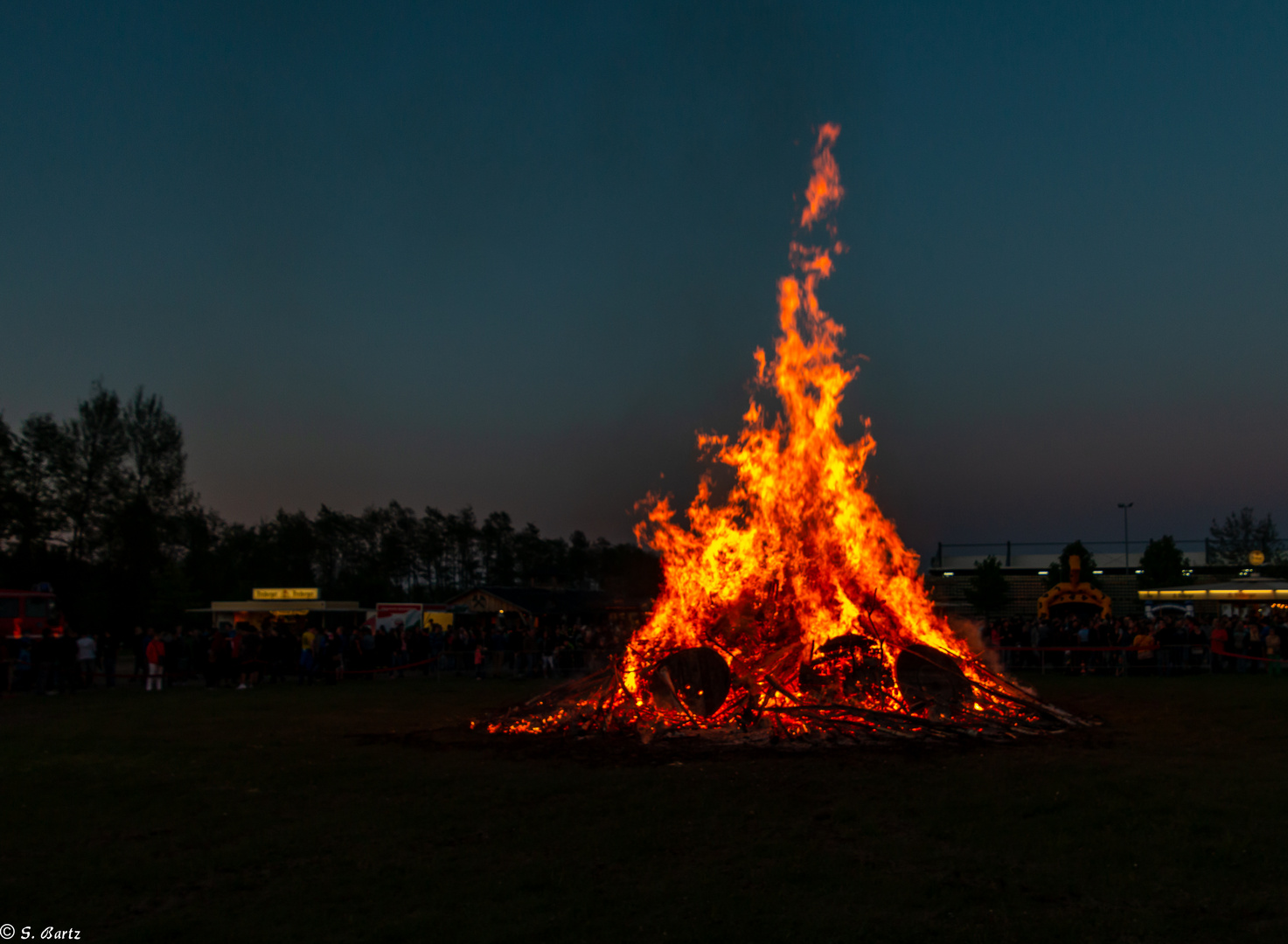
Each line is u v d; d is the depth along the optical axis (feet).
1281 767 35.37
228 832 27.40
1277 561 192.24
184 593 182.50
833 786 31.99
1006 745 41.06
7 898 21.77
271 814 29.58
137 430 179.42
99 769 37.81
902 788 31.55
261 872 23.54
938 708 45.75
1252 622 85.30
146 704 65.46
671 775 34.50
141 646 87.76
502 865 23.54
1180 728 46.73
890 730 42.98
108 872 23.50
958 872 22.38
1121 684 71.51
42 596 93.35
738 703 45.19
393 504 338.34
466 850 25.08
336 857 24.64
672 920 19.39
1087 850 23.91
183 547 186.80
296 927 19.47
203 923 19.80
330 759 39.63
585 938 18.45
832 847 24.72
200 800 31.73
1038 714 46.91
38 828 28.17
